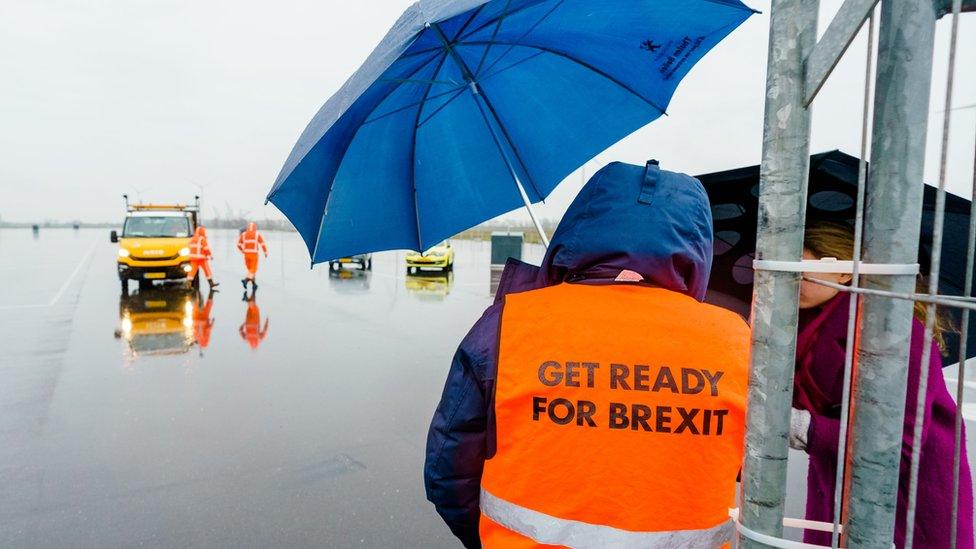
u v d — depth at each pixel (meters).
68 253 32.78
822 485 1.38
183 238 13.63
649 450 0.98
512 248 18.95
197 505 3.23
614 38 1.92
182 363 6.47
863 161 0.73
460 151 2.15
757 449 0.82
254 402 5.07
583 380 1.00
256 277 17.58
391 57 1.16
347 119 1.69
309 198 1.77
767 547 0.82
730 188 1.81
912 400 1.22
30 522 3.03
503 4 1.66
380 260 26.70
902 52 0.70
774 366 0.79
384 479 3.58
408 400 5.15
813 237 1.45
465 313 10.30
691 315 1.05
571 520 0.99
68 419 4.60
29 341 7.65
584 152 2.14
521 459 1.02
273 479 3.56
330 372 6.12
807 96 0.73
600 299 1.07
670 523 0.97
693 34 1.85
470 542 1.31
